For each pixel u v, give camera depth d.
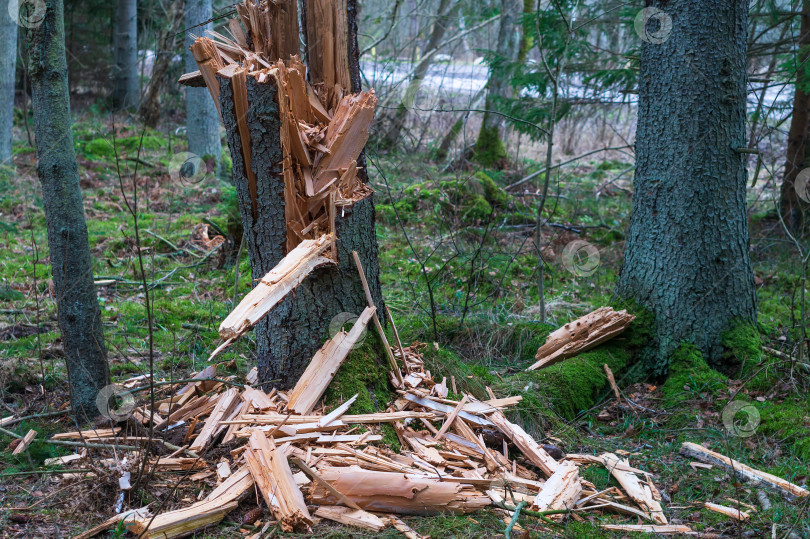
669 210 4.51
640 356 4.59
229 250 6.66
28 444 3.07
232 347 4.61
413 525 2.68
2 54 9.34
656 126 4.53
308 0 3.19
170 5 14.66
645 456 3.60
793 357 4.33
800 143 7.49
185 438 3.18
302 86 3.06
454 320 5.16
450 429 3.33
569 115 8.64
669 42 4.42
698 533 2.81
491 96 8.64
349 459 2.84
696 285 4.48
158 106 13.41
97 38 16.06
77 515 2.66
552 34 7.20
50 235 3.31
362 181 3.52
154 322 5.15
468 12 11.70
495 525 2.71
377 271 3.64
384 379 3.46
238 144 3.16
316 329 3.40
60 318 3.36
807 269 6.46
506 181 9.51
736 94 4.40
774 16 6.69
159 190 9.31
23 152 10.90
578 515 2.92
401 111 10.65
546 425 3.81
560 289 6.35
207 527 2.60
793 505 3.03
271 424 3.05
